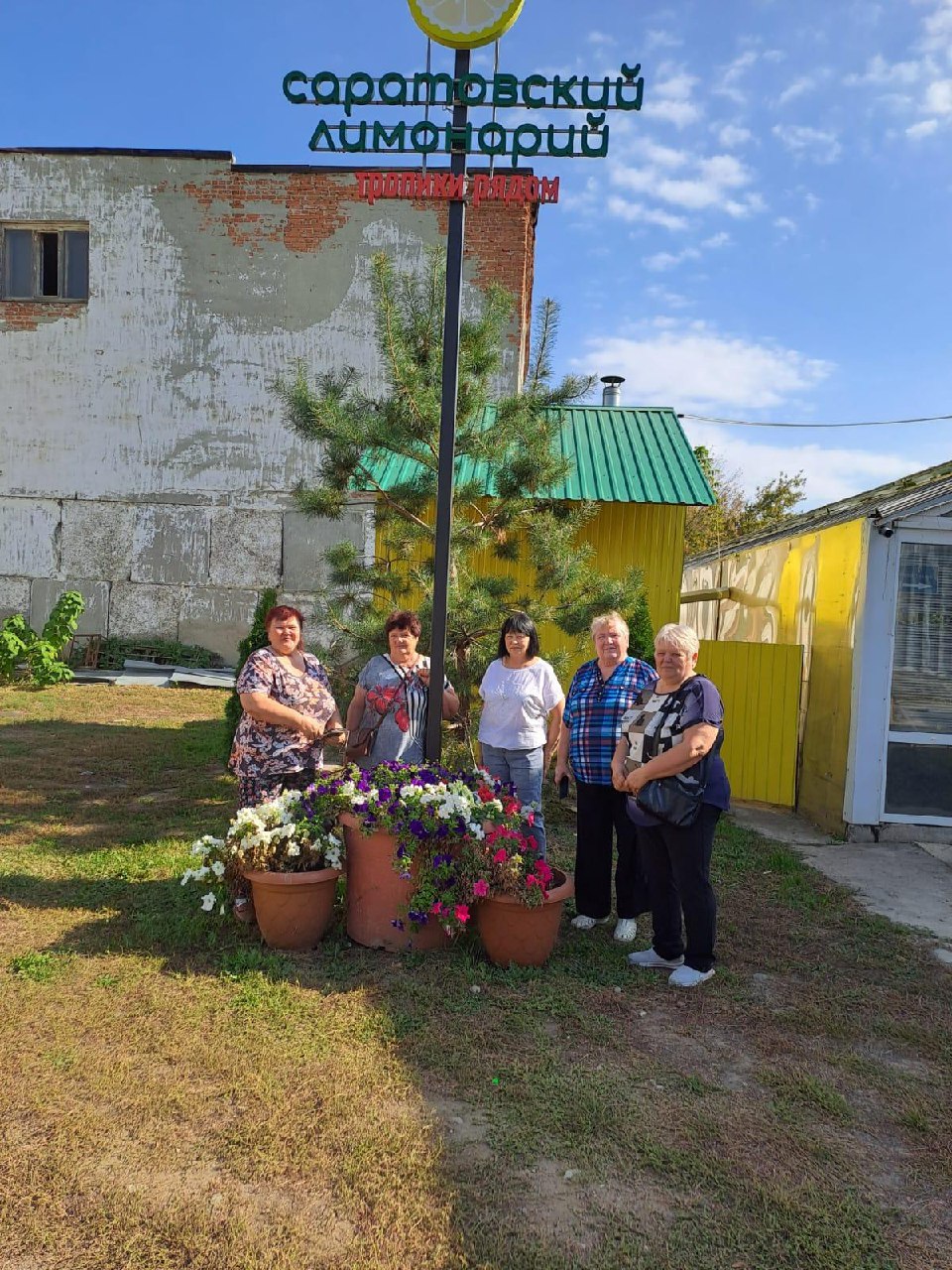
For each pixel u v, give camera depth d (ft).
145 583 51.47
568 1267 7.95
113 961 13.61
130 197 50.85
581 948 15.21
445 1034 11.78
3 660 44.47
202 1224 8.23
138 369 51.21
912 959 15.10
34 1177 8.76
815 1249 8.22
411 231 49.52
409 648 16.76
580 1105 10.31
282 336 50.47
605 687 15.99
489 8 15.72
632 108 15.83
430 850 14.07
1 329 51.72
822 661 25.03
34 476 51.83
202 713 38.45
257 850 14.05
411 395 21.16
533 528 22.52
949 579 22.63
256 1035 11.56
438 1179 8.96
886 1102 10.76
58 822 21.45
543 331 22.67
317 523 50.57
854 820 22.72
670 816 13.33
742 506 101.40
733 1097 10.69
